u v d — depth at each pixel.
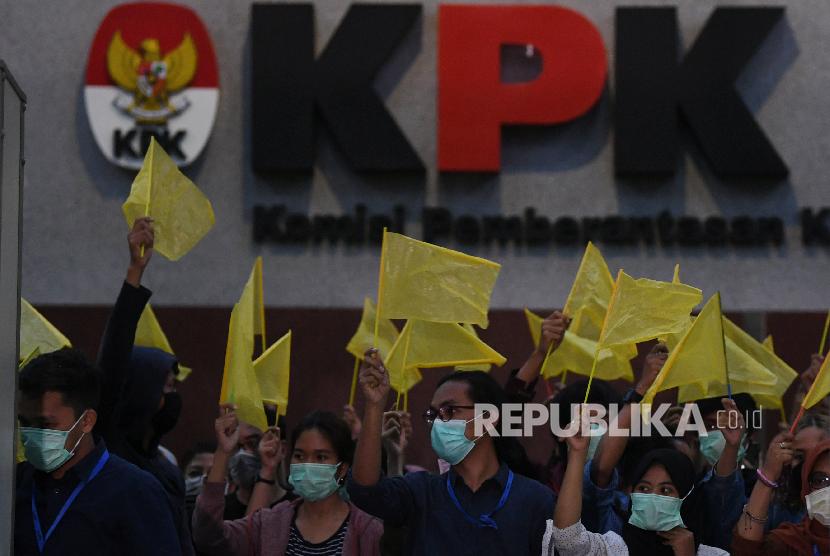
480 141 15.55
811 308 15.71
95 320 15.76
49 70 16.06
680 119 15.82
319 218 15.69
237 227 15.87
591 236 15.68
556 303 15.69
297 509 7.46
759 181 15.84
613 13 15.95
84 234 15.90
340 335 15.74
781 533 7.05
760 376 8.74
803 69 16.08
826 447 7.00
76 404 5.82
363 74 15.55
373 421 6.04
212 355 15.72
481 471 6.24
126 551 5.78
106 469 5.88
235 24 16.03
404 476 6.32
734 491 7.54
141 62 15.63
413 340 7.67
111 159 15.58
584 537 5.97
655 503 6.98
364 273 15.82
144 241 6.68
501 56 15.91
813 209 15.84
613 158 15.81
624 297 6.98
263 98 15.50
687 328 8.43
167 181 7.23
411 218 15.80
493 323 15.65
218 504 7.03
